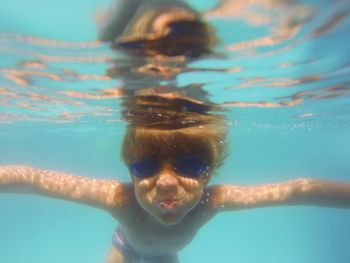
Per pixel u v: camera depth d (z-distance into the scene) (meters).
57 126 2.18
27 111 1.42
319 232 3.23
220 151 0.64
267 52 0.60
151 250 0.76
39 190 0.63
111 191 0.66
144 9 0.42
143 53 0.58
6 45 0.57
